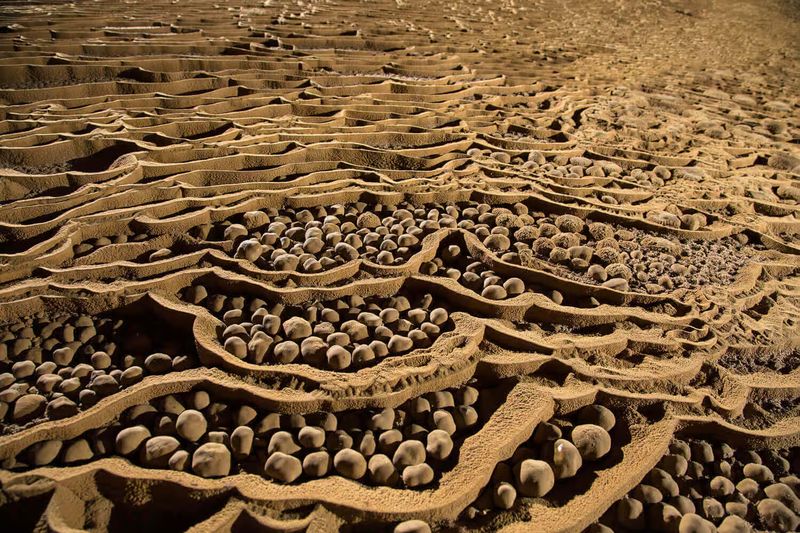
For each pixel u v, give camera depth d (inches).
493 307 88.3
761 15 471.2
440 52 234.4
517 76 215.8
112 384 70.9
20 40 180.9
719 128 183.0
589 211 119.0
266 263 94.9
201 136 139.2
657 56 293.4
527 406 72.4
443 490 62.1
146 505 60.1
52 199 101.6
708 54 314.5
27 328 80.4
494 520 60.6
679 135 174.9
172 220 100.7
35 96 147.7
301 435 66.6
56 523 55.4
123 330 83.4
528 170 135.3
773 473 70.1
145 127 135.0
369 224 108.1
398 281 93.5
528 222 114.3
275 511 59.0
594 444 67.5
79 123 133.3
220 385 71.7
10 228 94.0
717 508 64.1
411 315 86.7
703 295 96.3
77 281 87.3
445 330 85.0
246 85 168.1
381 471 63.2
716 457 71.3
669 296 94.3
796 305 99.1
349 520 59.3
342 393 71.6
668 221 118.3
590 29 347.9
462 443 68.4
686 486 67.1
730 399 76.7
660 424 72.0
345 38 224.8
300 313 87.0
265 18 247.0
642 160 150.4
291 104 155.0
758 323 91.7
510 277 97.3
